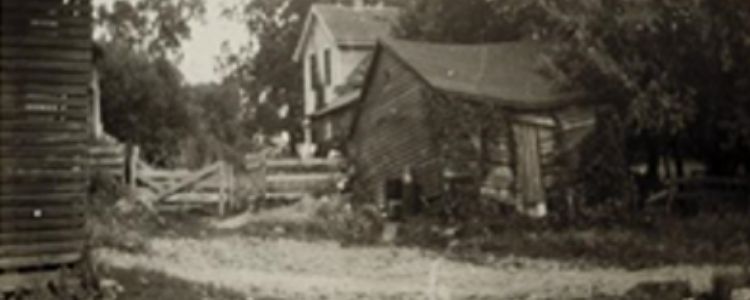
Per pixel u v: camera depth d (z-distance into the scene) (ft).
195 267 71.10
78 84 53.93
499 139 107.65
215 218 107.04
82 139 54.03
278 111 224.33
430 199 107.24
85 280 53.83
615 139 109.91
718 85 107.55
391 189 109.70
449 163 105.91
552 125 110.83
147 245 79.46
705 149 116.78
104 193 97.86
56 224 53.21
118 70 139.64
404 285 66.54
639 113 105.09
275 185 122.62
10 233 51.93
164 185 111.75
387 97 118.62
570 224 100.07
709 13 103.19
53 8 53.47
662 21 103.71
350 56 168.14
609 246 84.99
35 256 52.49
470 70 116.37
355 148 125.70
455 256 81.56
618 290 64.23
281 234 93.76
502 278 69.92
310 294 61.57
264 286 63.98
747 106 107.34
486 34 151.33
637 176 114.21
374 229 98.22
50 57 53.26
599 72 108.06
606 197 108.99
